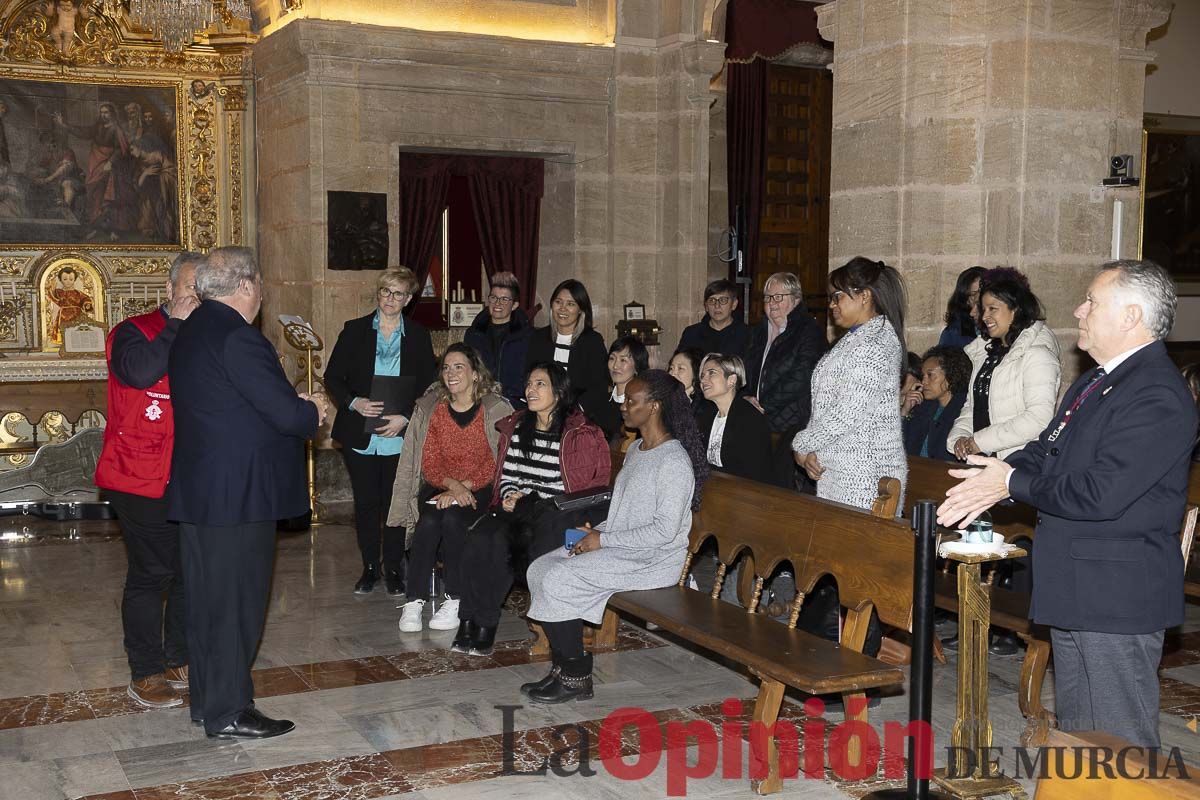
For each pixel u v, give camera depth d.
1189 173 10.30
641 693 4.86
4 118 10.02
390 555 6.46
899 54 6.71
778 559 4.50
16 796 3.87
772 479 5.55
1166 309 3.19
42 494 7.89
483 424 5.82
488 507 5.72
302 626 5.84
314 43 9.34
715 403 5.81
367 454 6.45
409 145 9.87
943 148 6.77
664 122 10.61
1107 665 3.25
